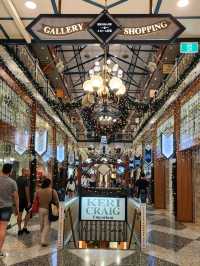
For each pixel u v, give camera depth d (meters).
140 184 14.31
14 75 9.38
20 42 7.20
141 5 5.80
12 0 5.68
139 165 21.64
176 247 6.73
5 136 8.91
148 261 5.59
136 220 7.42
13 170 9.96
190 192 10.53
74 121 25.59
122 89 8.81
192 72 9.05
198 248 6.68
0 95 8.44
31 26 5.11
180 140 10.99
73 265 5.26
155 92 15.73
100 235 9.30
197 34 6.75
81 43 5.29
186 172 10.66
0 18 6.34
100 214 9.41
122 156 23.67
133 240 7.70
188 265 5.39
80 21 5.11
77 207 9.28
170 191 13.27
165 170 14.66
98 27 4.92
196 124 9.30
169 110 12.77
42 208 6.64
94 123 12.02
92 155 18.42
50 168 16.72
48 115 15.17
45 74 14.91
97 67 9.95
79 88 21.97
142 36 5.16
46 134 12.13
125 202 9.40
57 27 5.12
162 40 5.16
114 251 6.32
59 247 6.42
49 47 12.19
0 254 5.62
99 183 12.78
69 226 7.50
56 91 16.70
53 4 5.79
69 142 24.33
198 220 10.02
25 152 11.42
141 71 18.22
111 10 5.97
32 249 6.29
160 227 9.30
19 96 10.35
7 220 5.35
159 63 13.41
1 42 7.20
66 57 16.72
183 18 6.14
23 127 11.07
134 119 23.72
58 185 16.62
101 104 10.06
